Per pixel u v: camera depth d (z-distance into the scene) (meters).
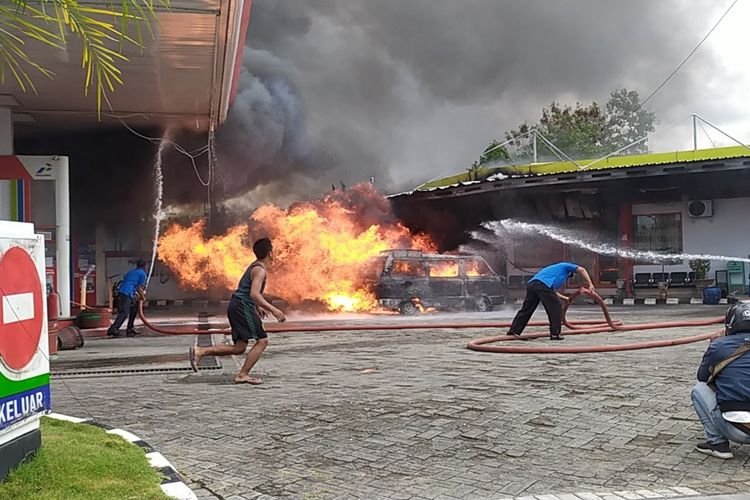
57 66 11.75
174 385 6.70
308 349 9.85
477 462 4.09
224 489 3.61
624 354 8.64
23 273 3.18
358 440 4.58
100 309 13.78
